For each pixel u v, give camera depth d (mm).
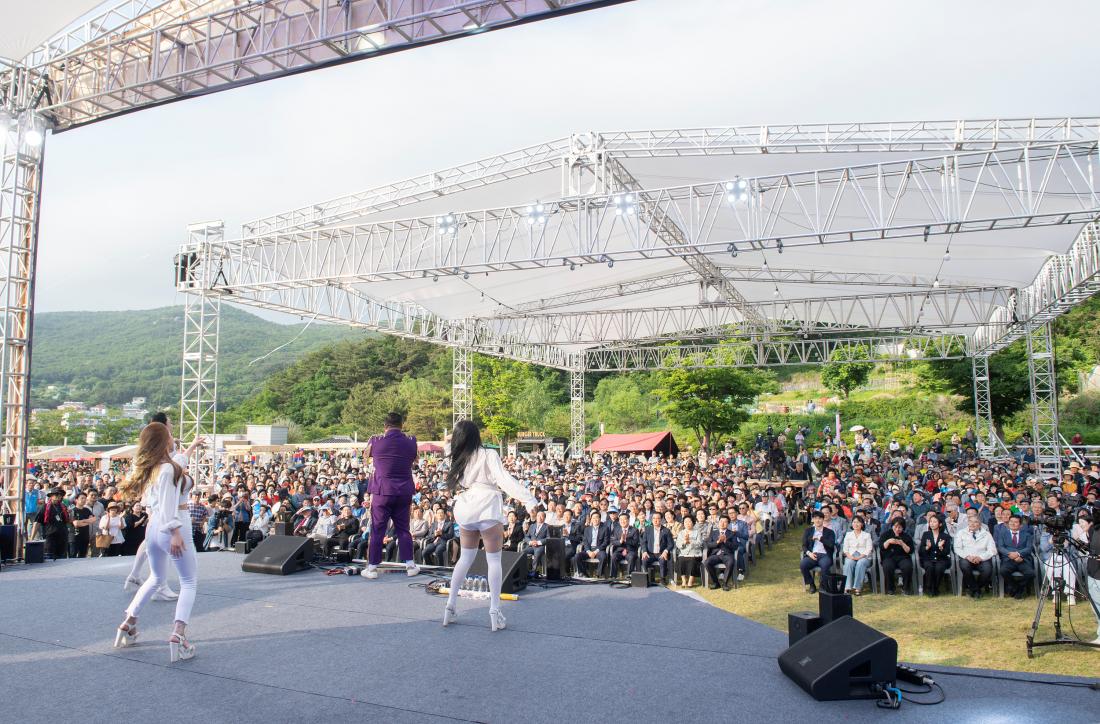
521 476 21641
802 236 13219
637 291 25109
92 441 75250
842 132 14234
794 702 3174
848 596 3744
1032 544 9234
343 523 13008
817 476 25156
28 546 7191
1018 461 26125
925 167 14008
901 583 9805
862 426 39281
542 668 3607
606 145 15125
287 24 9984
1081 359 38938
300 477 18531
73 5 9344
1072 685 3432
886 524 10570
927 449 33188
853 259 20031
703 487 17062
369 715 2967
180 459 3969
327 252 17859
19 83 10359
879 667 3248
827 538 10391
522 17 8586
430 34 9164
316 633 4242
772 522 15180
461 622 4543
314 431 68312
